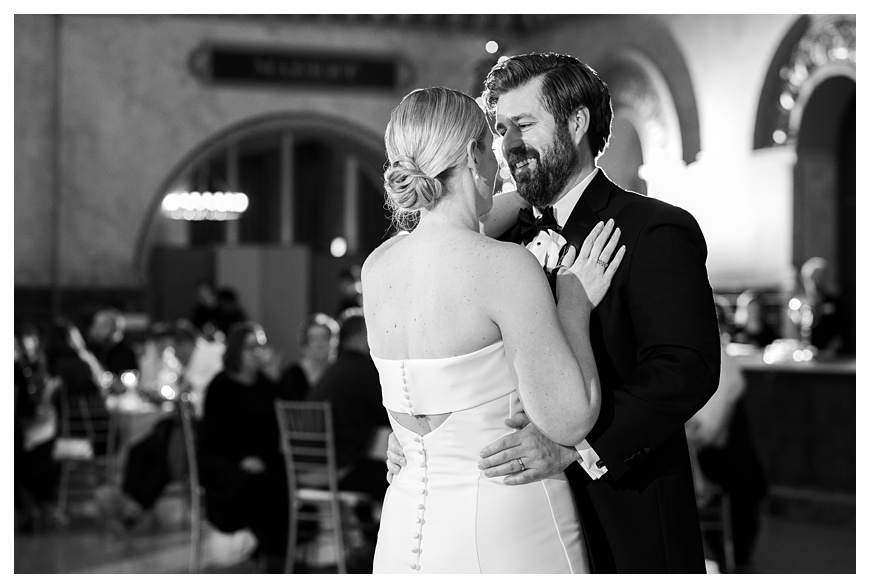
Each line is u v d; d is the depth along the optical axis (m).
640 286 2.13
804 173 10.47
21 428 7.15
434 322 1.99
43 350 8.27
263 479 5.78
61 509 7.45
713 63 11.34
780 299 10.46
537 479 2.02
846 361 7.63
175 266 14.67
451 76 14.03
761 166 10.72
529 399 1.95
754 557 5.98
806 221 10.47
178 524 7.34
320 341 7.04
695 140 11.55
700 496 5.25
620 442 2.05
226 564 6.03
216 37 13.28
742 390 5.29
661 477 2.18
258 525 5.80
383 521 2.13
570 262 2.21
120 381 8.29
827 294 8.66
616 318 2.16
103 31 12.77
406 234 2.17
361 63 13.78
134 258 12.88
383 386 2.12
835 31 9.87
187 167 13.19
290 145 17.38
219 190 17.64
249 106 13.43
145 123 12.96
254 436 5.86
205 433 5.87
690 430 5.21
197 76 13.19
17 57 12.36
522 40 14.22
